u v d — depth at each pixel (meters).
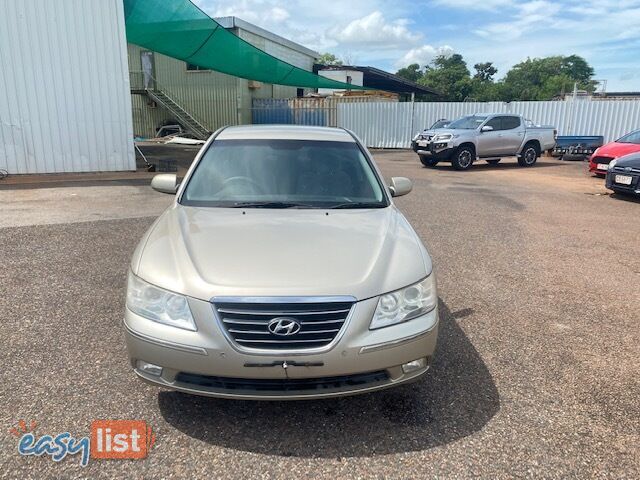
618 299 4.82
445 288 5.02
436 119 23.80
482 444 2.66
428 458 2.55
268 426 2.77
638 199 10.66
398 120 24.34
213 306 2.50
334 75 31.70
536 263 5.94
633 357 3.67
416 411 2.95
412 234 3.30
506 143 16.66
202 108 25.91
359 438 2.69
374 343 2.56
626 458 2.58
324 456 2.54
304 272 2.65
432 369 3.43
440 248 6.52
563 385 3.26
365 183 3.90
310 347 2.51
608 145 13.74
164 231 3.18
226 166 3.91
